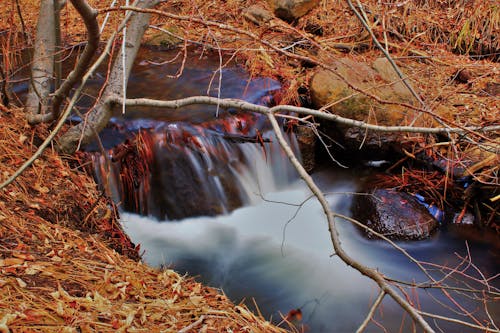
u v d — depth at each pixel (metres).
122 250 3.84
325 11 7.86
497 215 5.18
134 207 4.70
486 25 7.54
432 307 4.23
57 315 2.48
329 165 6.13
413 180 5.63
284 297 4.25
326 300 4.25
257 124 5.59
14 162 3.82
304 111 2.79
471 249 4.97
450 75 6.83
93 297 2.75
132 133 4.86
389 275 4.63
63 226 3.55
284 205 5.48
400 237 5.04
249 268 4.57
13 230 3.13
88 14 2.69
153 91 5.84
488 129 3.29
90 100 5.39
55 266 2.93
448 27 7.74
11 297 2.50
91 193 4.09
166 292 3.10
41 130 4.36
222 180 5.21
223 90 6.00
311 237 5.06
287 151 2.48
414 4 8.05
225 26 2.93
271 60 6.66
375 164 5.97
